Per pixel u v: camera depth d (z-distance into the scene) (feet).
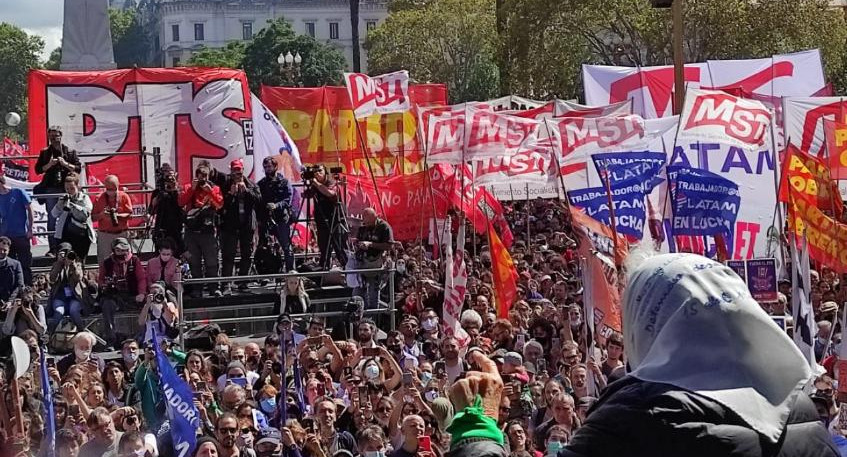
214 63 390.01
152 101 77.87
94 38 92.79
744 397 8.32
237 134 78.54
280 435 33.63
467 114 59.16
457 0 251.80
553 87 173.78
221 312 56.59
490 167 59.36
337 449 33.47
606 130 58.03
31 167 79.71
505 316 48.47
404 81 64.95
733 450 8.12
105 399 36.78
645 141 57.82
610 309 38.09
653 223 48.96
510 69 173.27
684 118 51.24
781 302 46.14
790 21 155.94
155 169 72.38
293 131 85.25
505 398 31.55
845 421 31.86
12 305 46.93
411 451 27.02
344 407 36.81
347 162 85.40
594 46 176.45
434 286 56.24
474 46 252.01
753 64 96.89
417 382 36.29
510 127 59.31
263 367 43.24
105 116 77.61
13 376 27.78
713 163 57.67
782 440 8.26
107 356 50.47
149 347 35.45
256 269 59.16
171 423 30.40
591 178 57.93
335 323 57.98
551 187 79.36
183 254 56.75
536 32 169.68
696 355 8.54
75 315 51.90
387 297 58.29
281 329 41.88
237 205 57.47
